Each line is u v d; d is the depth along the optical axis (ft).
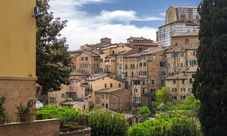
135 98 384.88
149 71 398.21
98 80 393.91
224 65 103.19
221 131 100.78
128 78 424.05
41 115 84.89
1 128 51.01
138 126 173.58
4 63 55.06
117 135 107.55
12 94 55.77
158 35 511.40
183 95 348.18
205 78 105.81
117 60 445.78
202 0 109.29
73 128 76.79
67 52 100.27
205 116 104.83
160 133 135.54
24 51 58.39
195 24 477.36
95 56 466.29
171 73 385.70
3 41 54.95
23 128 54.03
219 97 101.35
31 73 59.57
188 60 368.68
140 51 472.44
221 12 105.40
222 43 103.09
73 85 400.47
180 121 132.87
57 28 100.27
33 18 60.08
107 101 372.17
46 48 94.48
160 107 313.12
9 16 55.93
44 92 92.53
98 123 106.73
